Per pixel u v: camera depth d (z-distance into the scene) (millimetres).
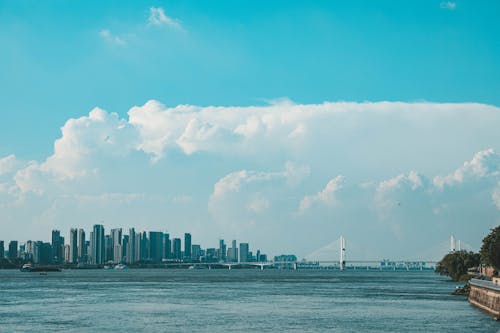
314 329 130000
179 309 171250
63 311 164250
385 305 182375
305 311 165500
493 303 149750
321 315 155375
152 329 130000
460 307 171875
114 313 159750
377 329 129000
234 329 130250
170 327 133000
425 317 147625
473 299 181625
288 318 148875
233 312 163125
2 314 156625
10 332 125062
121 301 199750
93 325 135625
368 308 173000
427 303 188000
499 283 163875
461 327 129375
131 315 155125
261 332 125875
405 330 127062
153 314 157500
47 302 194375
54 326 133750
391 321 141625
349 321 142625
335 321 142750
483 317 145250
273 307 177875
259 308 174750
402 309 168500
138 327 132750
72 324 137125
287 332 125812
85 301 199125
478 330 124750
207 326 134750
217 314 158250
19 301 198375
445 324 134250
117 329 129625
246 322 141375
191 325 136250
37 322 140375
